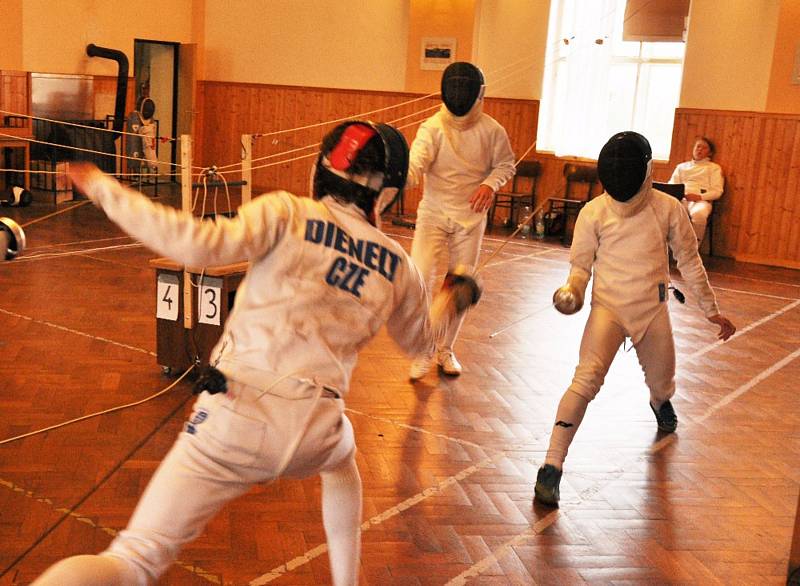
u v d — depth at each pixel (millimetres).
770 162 9297
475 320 6008
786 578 2764
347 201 1855
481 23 11180
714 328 6242
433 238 4543
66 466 3234
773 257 9383
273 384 1723
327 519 2039
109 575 1568
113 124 11258
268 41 12523
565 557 2822
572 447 3822
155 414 3811
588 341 3373
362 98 12023
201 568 2590
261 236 1725
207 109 12961
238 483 1743
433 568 2689
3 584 2408
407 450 3650
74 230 8430
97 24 11344
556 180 10734
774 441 4031
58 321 5230
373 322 1847
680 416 4316
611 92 10531
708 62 9648
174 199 10773
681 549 2934
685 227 3504
